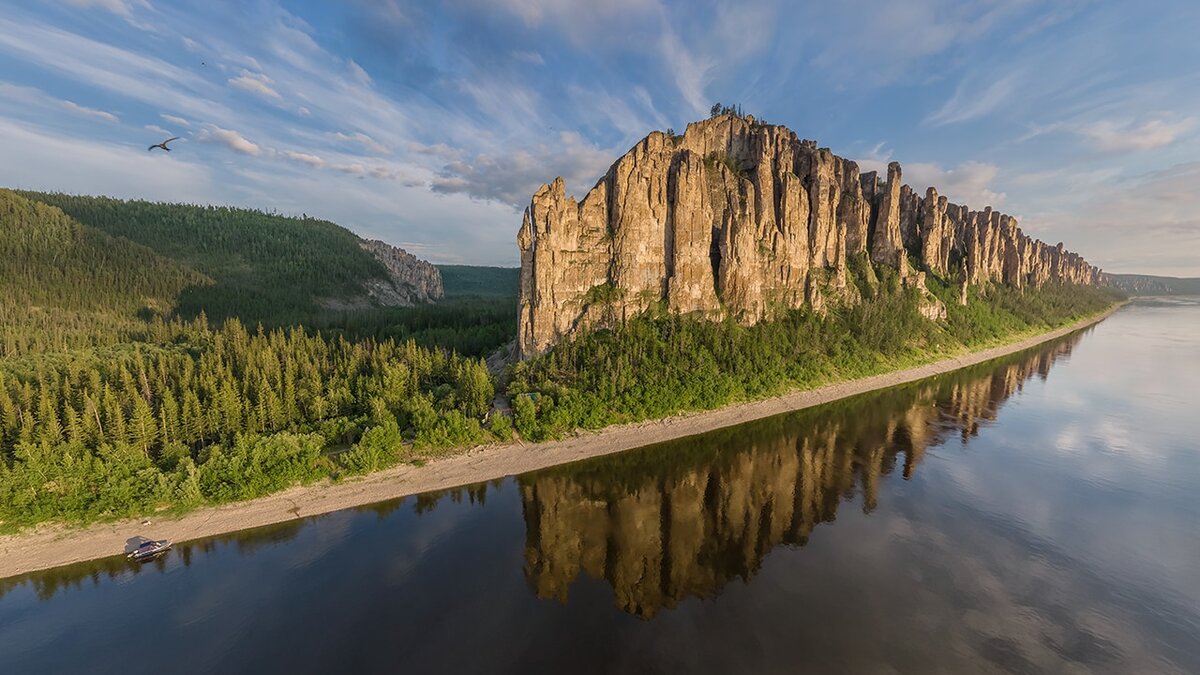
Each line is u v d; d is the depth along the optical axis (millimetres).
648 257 143625
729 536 69312
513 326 179750
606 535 70250
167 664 46500
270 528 70250
